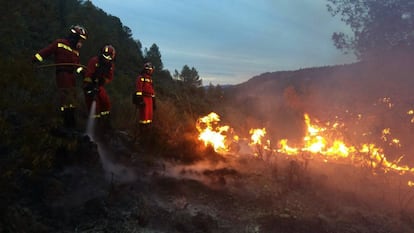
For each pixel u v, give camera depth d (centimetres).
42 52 622
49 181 459
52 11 1362
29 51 937
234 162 805
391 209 611
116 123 817
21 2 872
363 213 583
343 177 749
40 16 1238
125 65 1592
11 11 781
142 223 459
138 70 1672
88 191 490
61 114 637
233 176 685
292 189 647
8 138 465
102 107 688
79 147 537
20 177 450
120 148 651
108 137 668
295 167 727
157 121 909
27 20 1144
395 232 533
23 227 379
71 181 491
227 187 622
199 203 559
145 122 763
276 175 702
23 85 603
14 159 446
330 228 521
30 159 450
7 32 768
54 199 448
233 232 483
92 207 454
